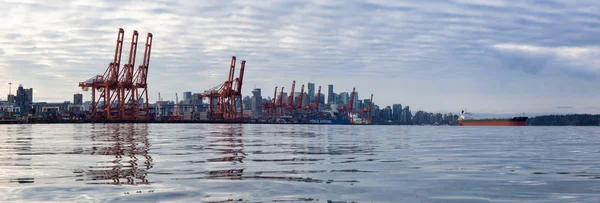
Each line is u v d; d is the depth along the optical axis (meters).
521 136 76.50
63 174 16.89
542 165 21.94
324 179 16.02
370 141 50.19
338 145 40.47
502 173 18.30
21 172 17.42
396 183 15.20
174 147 34.72
